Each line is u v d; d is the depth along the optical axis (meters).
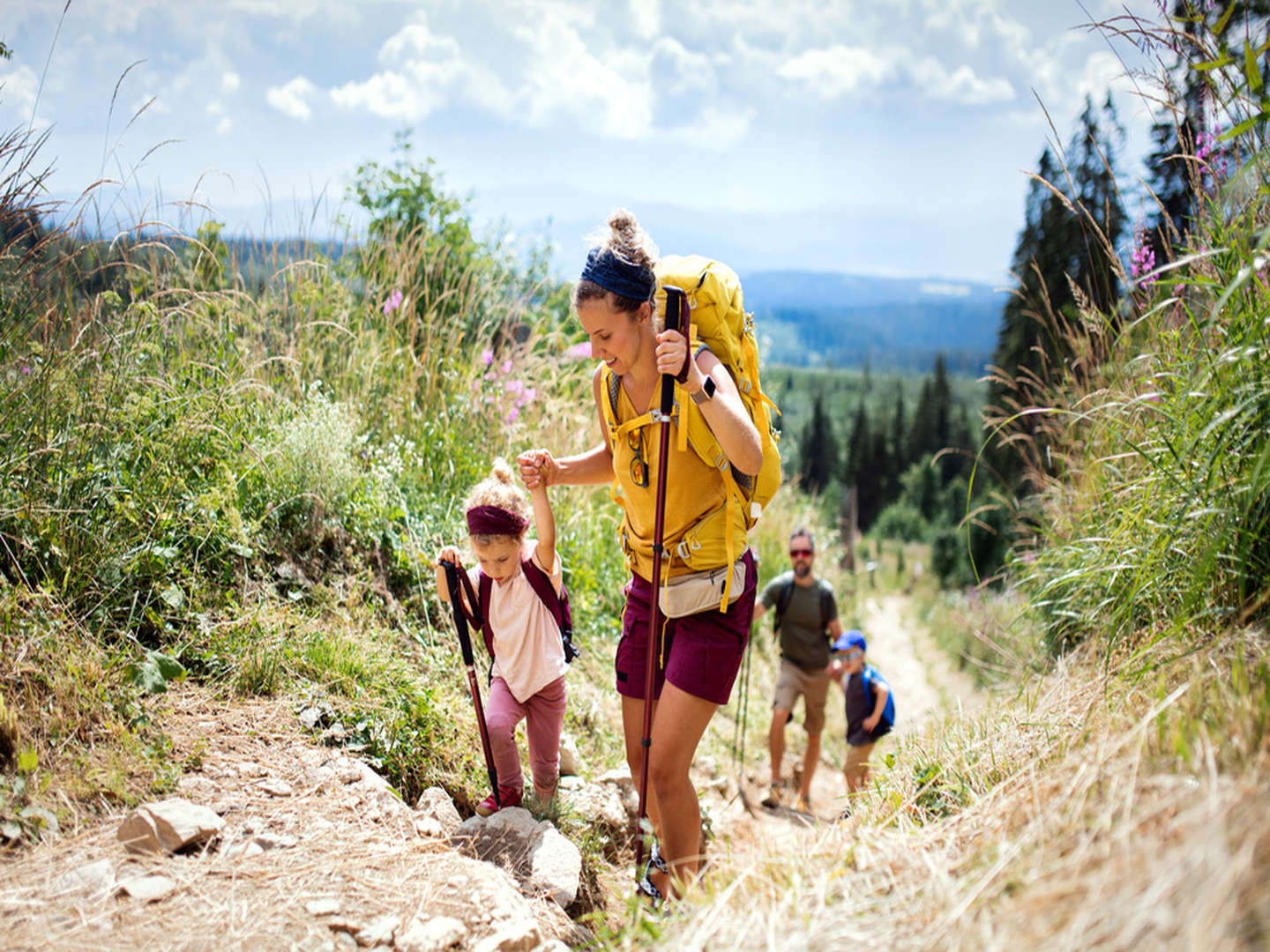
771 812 5.39
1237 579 2.54
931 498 74.94
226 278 5.12
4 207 3.33
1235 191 2.88
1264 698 1.77
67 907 2.01
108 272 4.12
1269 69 2.78
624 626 2.99
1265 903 1.23
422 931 2.07
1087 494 3.99
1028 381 5.03
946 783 2.60
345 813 2.63
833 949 1.66
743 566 2.76
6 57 3.27
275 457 4.14
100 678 2.78
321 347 5.19
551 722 3.22
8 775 2.38
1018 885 1.64
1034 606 3.96
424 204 7.50
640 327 2.64
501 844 2.80
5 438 3.14
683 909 2.12
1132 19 3.24
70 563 3.08
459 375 5.76
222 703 3.06
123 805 2.45
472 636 4.15
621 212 2.61
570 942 2.48
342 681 3.34
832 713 7.82
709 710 2.71
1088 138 3.90
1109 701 2.49
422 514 4.73
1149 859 1.42
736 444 2.47
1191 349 3.05
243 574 3.69
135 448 3.67
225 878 2.20
